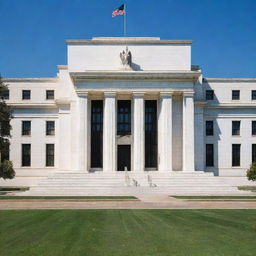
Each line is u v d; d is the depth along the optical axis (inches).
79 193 1919.3
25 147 2736.2
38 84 2785.4
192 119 2476.6
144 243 681.6
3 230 824.9
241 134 2755.9
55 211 1200.8
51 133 2738.7
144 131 2564.0
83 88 2470.5
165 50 2667.3
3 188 2460.6
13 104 2733.8
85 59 2662.4
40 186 2064.5
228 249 634.2
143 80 2480.3
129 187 1990.7
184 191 2018.9
